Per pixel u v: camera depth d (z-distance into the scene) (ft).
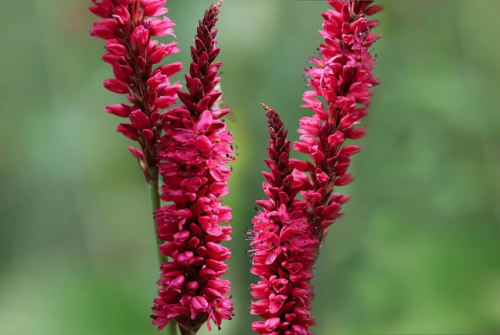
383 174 2.10
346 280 1.94
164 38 2.06
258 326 1.15
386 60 2.15
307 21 2.11
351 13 1.16
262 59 2.09
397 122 2.13
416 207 2.03
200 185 1.15
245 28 2.10
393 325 1.75
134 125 1.16
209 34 1.15
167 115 1.16
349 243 2.00
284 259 1.15
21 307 1.78
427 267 1.78
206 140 1.13
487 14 2.06
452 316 1.69
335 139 1.16
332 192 1.18
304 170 1.18
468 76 2.08
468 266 1.75
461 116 2.07
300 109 2.04
